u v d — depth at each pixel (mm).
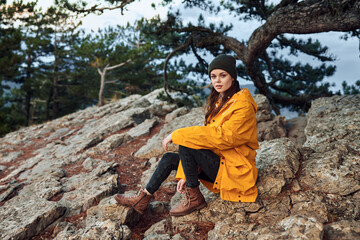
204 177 2379
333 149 2908
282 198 2324
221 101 2199
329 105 4543
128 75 22953
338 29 4262
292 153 2826
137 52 17750
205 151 2160
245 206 2291
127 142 5527
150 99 10656
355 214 2033
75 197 3225
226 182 2133
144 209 2500
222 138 1994
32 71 25672
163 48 10281
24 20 22562
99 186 3314
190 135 2078
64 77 26625
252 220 2162
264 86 8500
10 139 8008
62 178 4055
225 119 2094
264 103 5051
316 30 4594
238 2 8305
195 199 2352
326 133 3449
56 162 4934
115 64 18109
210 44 8031
